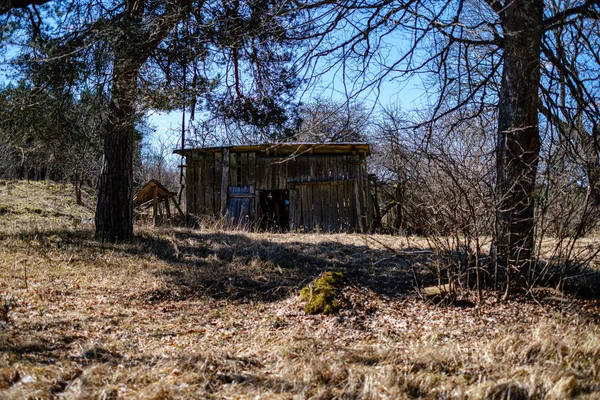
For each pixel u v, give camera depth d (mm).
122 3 9219
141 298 7887
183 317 6996
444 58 7883
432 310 6930
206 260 10586
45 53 8883
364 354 5152
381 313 6930
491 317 6457
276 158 18906
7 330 5613
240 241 12938
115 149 11859
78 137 10805
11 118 9898
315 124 8453
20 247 10586
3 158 23219
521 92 7141
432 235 7246
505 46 7398
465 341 5633
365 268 9797
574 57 7125
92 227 14125
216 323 6738
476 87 8758
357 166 18453
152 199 18547
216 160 19141
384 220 20578
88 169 23203
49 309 6828
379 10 7281
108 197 11891
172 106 9805
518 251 6891
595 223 6953
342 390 4125
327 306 6988
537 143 7211
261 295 8250
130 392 4035
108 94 9461
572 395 3951
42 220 17547
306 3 7309
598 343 5008
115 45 8453
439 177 6723
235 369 4664
